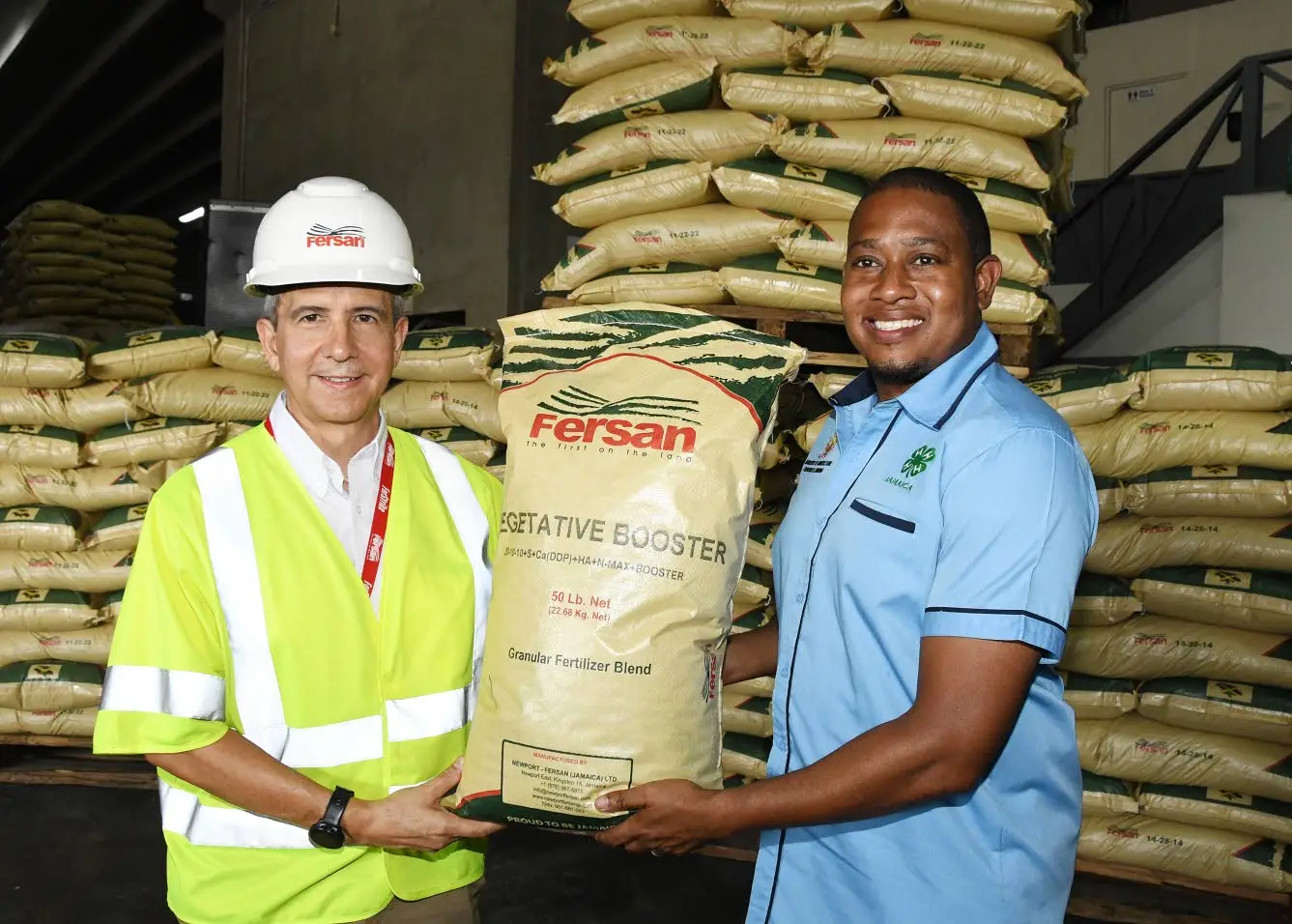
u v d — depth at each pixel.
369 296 1.35
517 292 5.53
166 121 11.91
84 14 9.37
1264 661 2.56
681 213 2.70
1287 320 4.91
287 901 1.30
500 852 2.98
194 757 1.24
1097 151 7.60
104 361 3.23
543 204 5.64
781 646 1.45
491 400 3.14
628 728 1.23
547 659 1.24
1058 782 1.33
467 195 5.74
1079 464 1.28
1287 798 2.52
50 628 3.34
